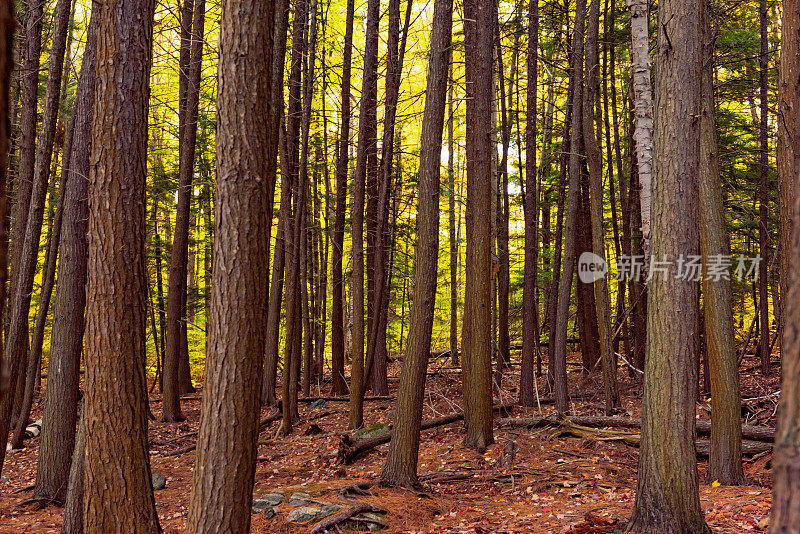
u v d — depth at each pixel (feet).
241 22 14.03
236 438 13.98
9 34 5.39
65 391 30.81
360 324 42.88
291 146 50.03
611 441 35.73
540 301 76.64
